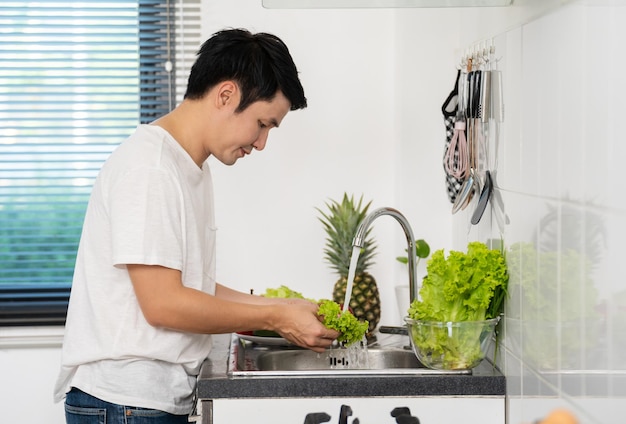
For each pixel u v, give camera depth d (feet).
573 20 4.73
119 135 10.73
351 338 6.35
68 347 5.97
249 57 5.89
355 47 10.23
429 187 9.12
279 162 10.27
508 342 6.07
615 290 4.08
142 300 5.67
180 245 5.74
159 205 5.63
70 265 10.76
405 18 9.09
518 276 5.84
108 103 10.69
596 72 4.34
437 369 6.03
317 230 10.33
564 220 4.88
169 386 5.98
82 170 10.73
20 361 10.21
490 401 5.91
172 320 5.69
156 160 5.70
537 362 5.35
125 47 10.68
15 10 10.60
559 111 4.99
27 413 10.25
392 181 10.29
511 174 6.08
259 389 5.75
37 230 10.71
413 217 9.16
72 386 5.94
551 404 5.08
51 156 10.69
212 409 5.77
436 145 9.09
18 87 10.64
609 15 4.15
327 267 10.33
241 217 10.30
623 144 3.96
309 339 6.09
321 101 10.26
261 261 10.34
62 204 10.73
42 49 10.62
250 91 5.90
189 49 10.64
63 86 10.67
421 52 9.05
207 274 6.59
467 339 5.94
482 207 6.61
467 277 6.00
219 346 7.23
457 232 8.52
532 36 5.57
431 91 9.07
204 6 10.21
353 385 5.79
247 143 6.11
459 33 8.47
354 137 10.27
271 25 10.22
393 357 7.11
